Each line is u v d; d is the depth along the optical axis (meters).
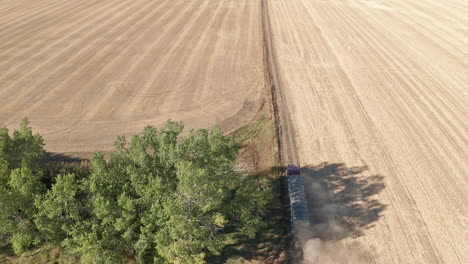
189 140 23.75
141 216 22.23
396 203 29.20
